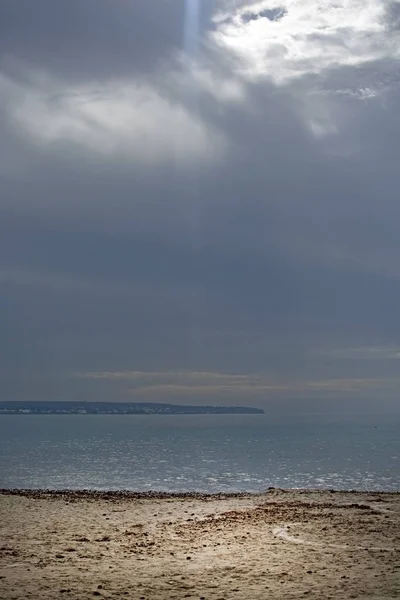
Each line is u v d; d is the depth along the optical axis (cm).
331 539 1612
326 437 16138
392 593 1092
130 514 2161
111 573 1271
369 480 5394
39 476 5703
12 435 16762
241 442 13262
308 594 1100
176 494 3019
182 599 1077
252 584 1177
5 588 1150
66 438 15062
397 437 16125
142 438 15312
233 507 2314
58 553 1480
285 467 6762
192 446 11569
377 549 1483
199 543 1586
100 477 5597
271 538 1634
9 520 2028
